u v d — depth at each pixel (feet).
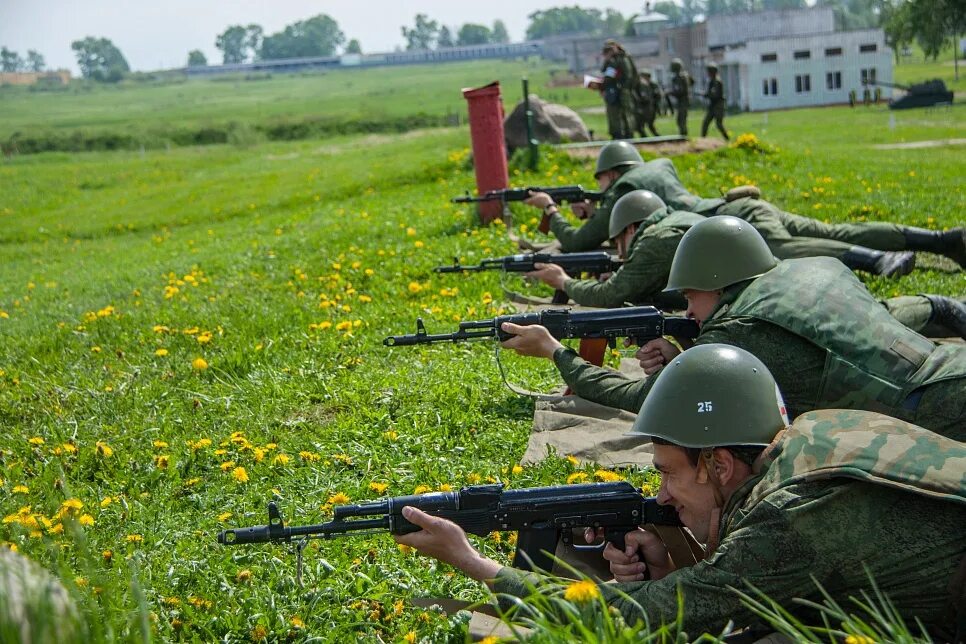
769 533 9.70
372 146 127.44
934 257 31.27
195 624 12.16
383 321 27.68
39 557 13.38
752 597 9.81
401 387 21.58
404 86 521.65
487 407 20.53
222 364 24.59
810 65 205.98
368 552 13.96
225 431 19.90
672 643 9.98
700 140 62.44
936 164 62.95
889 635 9.57
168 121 309.22
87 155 156.35
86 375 24.93
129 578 12.21
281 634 11.96
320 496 16.28
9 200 95.96
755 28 239.09
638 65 270.26
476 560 11.16
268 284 35.09
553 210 32.91
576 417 19.20
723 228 16.05
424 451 18.08
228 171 106.32
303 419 20.44
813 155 64.64
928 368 13.38
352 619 12.33
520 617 10.49
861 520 9.50
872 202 44.34
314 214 60.85
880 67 205.87
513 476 16.67
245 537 11.41
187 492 17.11
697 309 16.40
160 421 20.57
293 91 556.10
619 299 22.21
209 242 57.16
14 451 19.62
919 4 200.64
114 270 50.11
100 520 15.51
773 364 14.06
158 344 27.14
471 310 27.55
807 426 10.13
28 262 63.16
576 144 61.72
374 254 37.83
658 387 10.92
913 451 9.55
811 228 28.37
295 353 24.97
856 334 13.80
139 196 89.86
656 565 11.78
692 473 10.66
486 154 42.75
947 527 9.43
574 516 11.62
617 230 24.35
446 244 38.63
